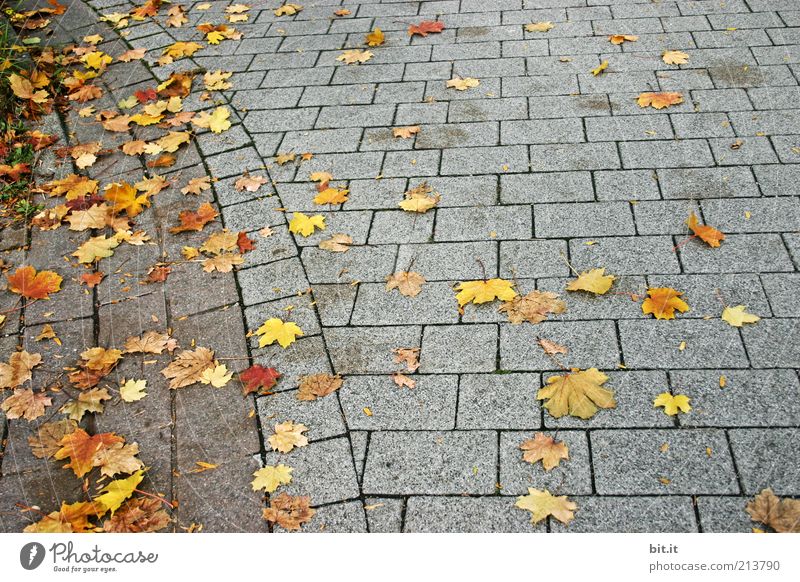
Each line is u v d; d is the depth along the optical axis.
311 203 3.74
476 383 2.79
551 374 2.78
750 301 2.96
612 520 2.34
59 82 4.79
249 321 3.16
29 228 3.76
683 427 2.56
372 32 5.08
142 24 5.41
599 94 4.23
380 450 2.61
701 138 3.83
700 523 2.30
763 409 2.58
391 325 3.05
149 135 4.34
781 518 2.28
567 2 5.18
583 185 3.63
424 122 4.18
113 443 2.71
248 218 3.70
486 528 2.37
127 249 3.60
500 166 3.81
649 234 3.32
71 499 2.59
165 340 3.10
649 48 4.57
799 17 4.71
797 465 2.41
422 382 2.81
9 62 4.68
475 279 3.21
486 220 3.50
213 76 4.74
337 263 3.38
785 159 3.64
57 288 3.41
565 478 2.46
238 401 2.84
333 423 2.71
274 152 4.11
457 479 2.50
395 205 3.65
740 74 4.25
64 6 5.66
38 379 3.01
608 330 2.92
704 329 2.88
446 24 5.09
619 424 2.59
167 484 2.60
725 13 4.85
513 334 2.95
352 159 3.98
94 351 3.07
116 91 4.73
